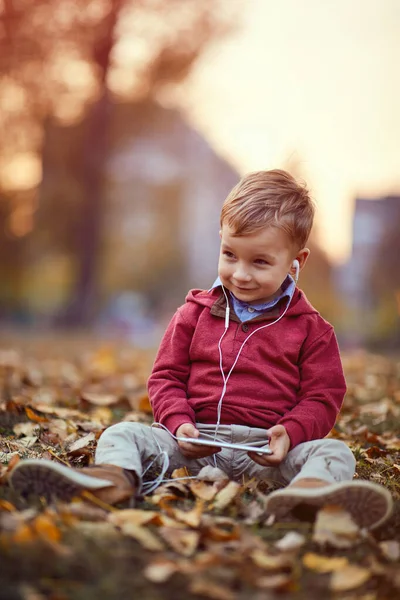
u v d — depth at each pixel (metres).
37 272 26.70
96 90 20.42
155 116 21.33
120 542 1.99
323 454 2.54
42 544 1.87
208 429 2.75
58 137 21.23
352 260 21.73
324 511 2.22
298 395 2.80
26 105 20.16
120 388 6.17
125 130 21.39
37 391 5.62
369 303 20.86
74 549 1.89
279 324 2.82
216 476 2.61
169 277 30.92
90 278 23.42
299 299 2.88
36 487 2.29
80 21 19.38
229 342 2.81
